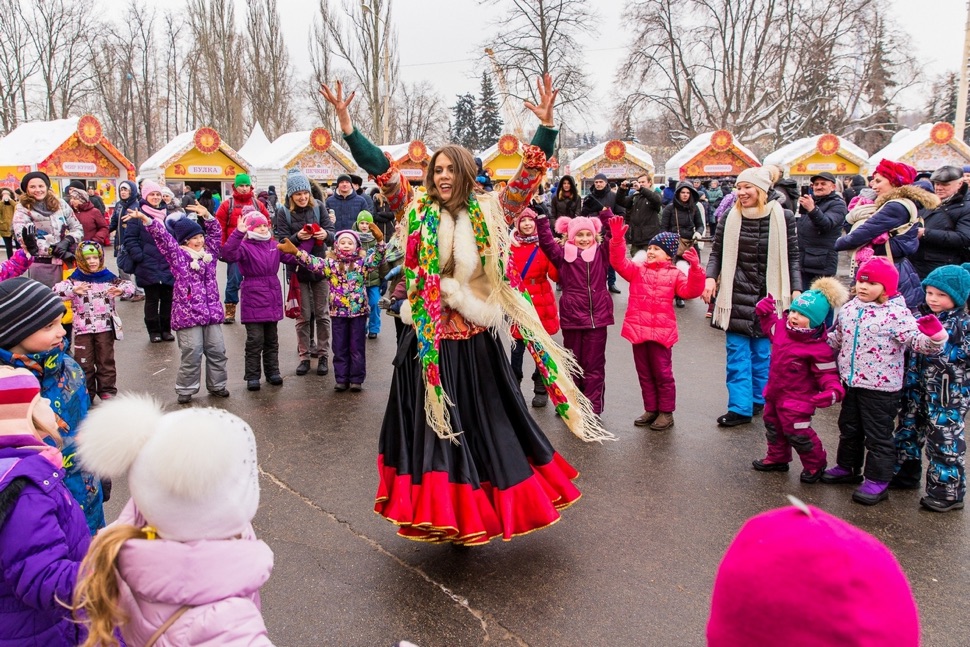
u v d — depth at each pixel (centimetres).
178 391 611
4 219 1310
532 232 580
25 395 204
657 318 536
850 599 102
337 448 507
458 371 337
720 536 378
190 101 5053
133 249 804
